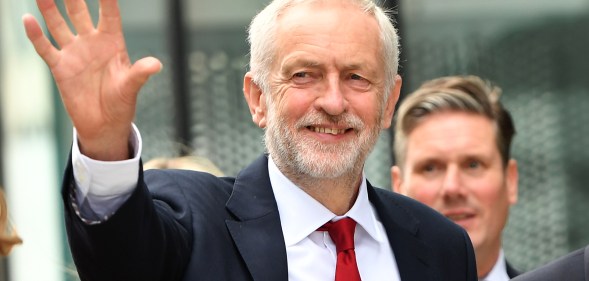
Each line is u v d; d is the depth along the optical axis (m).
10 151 10.07
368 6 4.98
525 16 9.57
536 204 9.56
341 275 4.88
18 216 10.05
